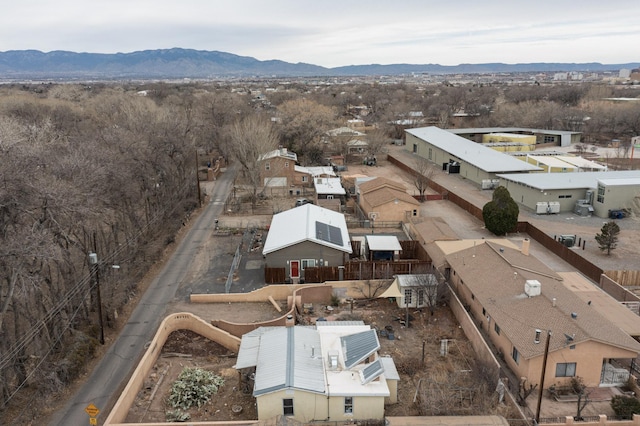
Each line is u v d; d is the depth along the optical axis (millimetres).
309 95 172125
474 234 48969
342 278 37625
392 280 36688
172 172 55406
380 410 22750
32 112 77125
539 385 24953
